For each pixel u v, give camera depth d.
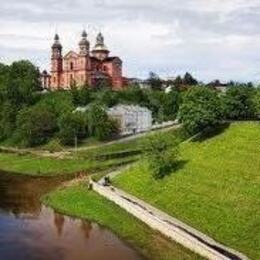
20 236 100.00
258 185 105.69
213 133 141.50
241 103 157.38
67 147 197.25
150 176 127.62
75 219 111.44
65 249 92.94
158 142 129.25
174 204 109.81
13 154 194.62
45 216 113.94
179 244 92.19
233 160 122.19
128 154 182.75
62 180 153.00
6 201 127.31
